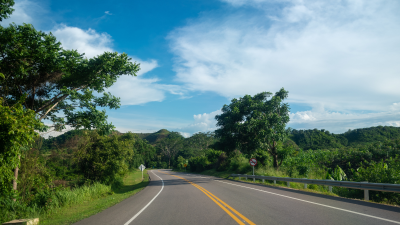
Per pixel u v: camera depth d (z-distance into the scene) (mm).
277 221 5996
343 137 72625
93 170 21969
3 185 8266
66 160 22438
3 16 10523
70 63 12758
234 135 26047
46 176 13016
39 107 13727
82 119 15328
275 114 24016
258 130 23734
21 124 7461
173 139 123062
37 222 7484
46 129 12656
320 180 12984
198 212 7660
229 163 39469
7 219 7887
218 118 27547
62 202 11070
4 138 7230
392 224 5469
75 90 14133
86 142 21469
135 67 15242
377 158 21750
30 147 11008
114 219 7301
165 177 36938
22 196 10031
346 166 22406
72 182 20984
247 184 18641
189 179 28016
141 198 12781
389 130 69438
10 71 10812
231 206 8453
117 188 23000
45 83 12930
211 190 14438
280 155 27812
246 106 26109
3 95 11328
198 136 109000
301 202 8938
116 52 14312
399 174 11047
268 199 9930
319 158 25828
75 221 7398
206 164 48656
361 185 9984
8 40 10016
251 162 23391
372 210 7164
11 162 7824
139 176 49031
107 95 16250
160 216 7363
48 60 11492
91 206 11219
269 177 18984
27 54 10461
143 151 92438
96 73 13875
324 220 5969
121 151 23141
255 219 6301
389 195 10273
